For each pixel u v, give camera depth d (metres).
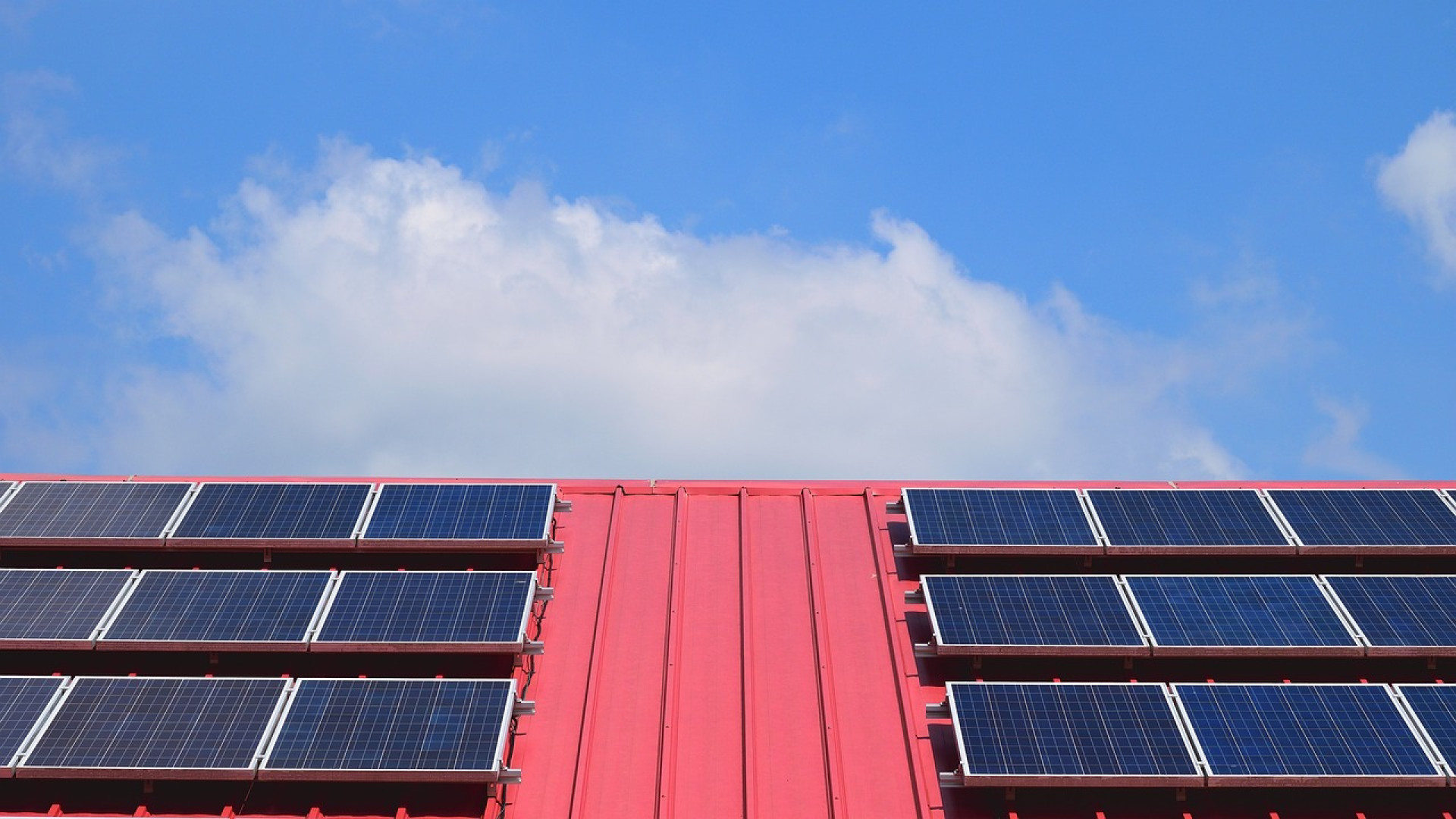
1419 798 20.73
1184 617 23.22
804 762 21.50
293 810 20.50
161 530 25.11
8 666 22.84
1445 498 26.55
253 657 22.97
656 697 22.84
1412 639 22.53
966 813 20.39
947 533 25.48
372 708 21.19
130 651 22.77
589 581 25.73
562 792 20.88
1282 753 20.45
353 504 26.16
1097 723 21.09
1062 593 23.97
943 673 23.27
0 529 25.08
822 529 27.53
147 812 20.36
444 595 23.61
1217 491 27.00
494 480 29.53
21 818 19.62
